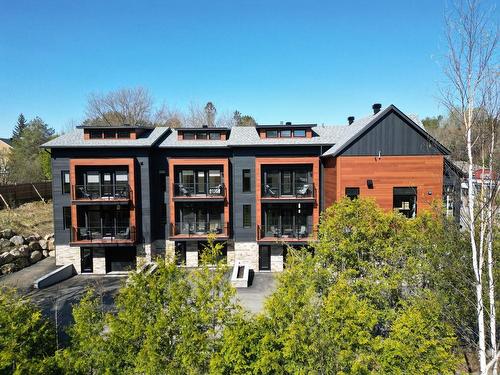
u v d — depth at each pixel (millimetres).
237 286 19984
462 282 10570
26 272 22016
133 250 23641
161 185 24047
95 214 23578
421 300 10023
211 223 24344
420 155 19406
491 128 8203
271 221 23875
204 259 8883
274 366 7500
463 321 10445
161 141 24250
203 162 23297
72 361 7855
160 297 8289
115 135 23625
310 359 7457
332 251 11648
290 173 23797
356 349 7941
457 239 11195
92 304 8898
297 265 10320
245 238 23484
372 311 9070
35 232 25766
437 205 13414
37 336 8117
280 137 24031
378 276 10758
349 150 19469
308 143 22734
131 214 22766
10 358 7211
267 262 23656
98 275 22797
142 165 23016
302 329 7488
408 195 19562
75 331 8359
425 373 8367
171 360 7902
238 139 24078
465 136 8859
